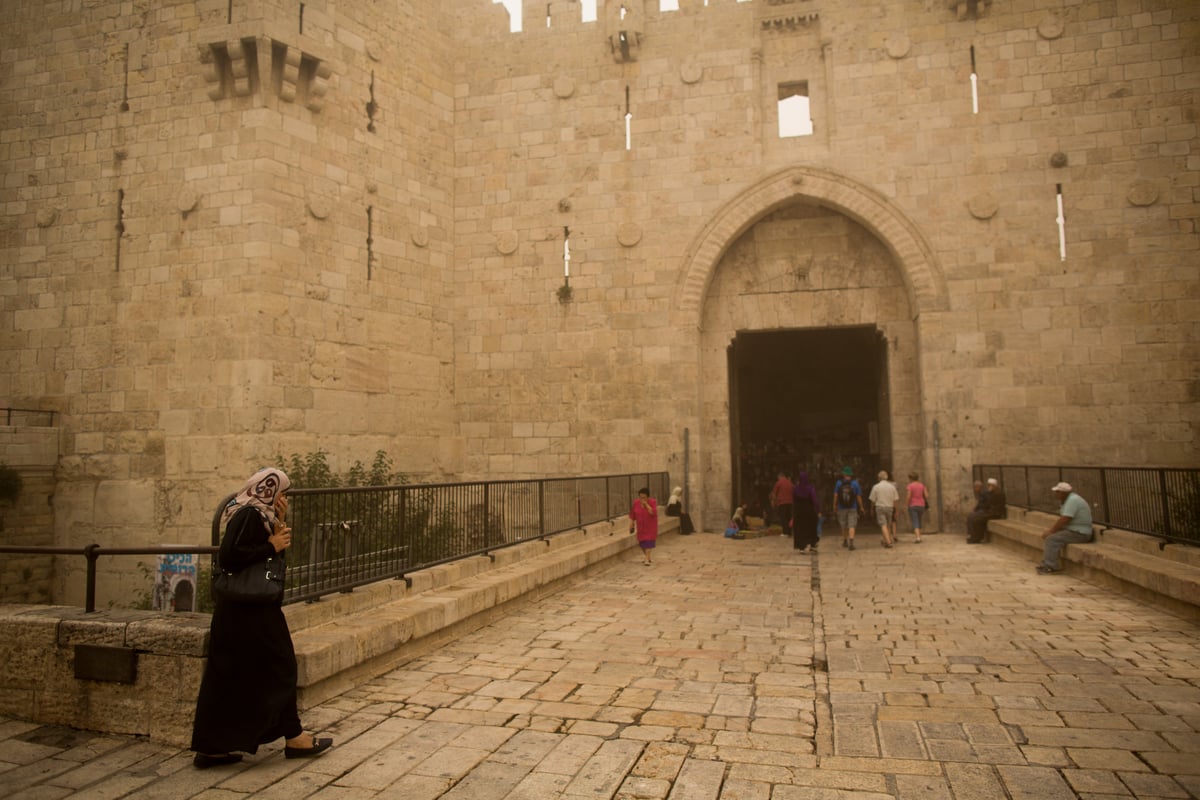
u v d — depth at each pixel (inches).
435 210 857.5
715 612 408.8
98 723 239.3
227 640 208.7
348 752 217.0
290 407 681.6
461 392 871.7
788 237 858.8
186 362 681.0
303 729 232.2
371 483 737.6
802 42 843.4
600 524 625.3
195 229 691.4
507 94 889.5
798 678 286.8
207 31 676.1
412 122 834.2
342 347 736.3
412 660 311.3
